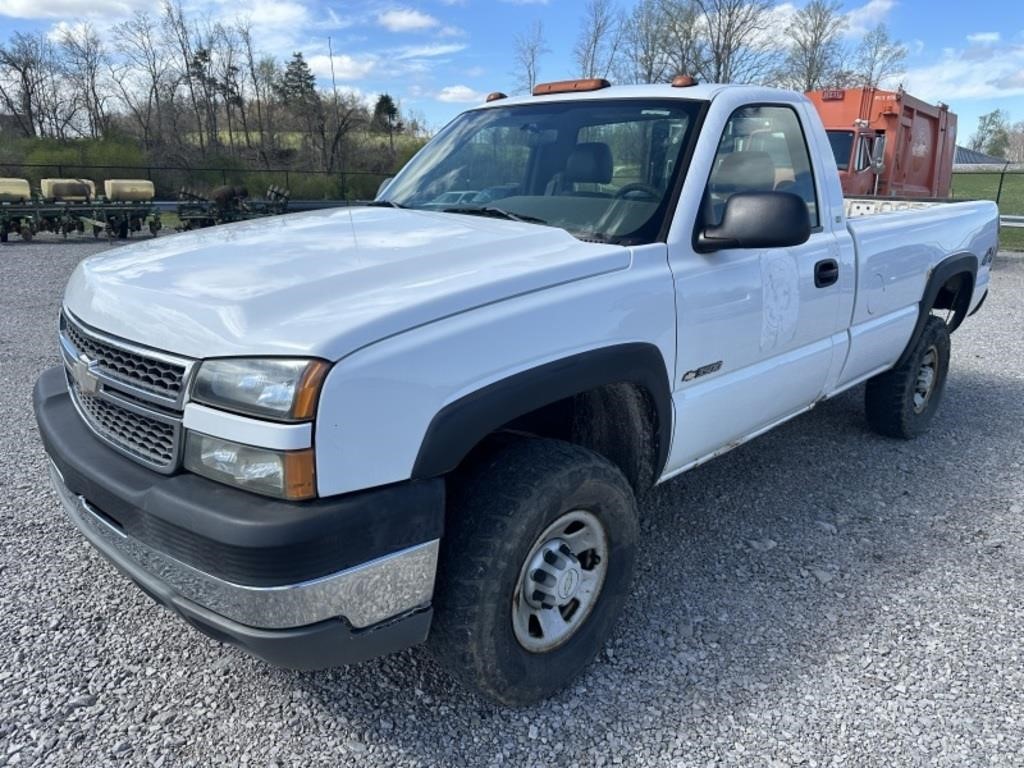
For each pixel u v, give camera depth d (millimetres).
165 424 2064
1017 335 8633
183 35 42188
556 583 2414
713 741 2383
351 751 2326
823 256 3555
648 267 2703
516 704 2447
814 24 37656
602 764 2295
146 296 2232
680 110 3143
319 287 2152
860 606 3131
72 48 40844
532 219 3055
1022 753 2326
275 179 31641
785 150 3502
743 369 3232
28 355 6770
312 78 44969
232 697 2545
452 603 2211
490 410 2133
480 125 3791
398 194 3678
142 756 2281
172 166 33344
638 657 2787
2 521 3672
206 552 1904
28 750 2287
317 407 1854
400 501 1983
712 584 3287
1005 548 3637
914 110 14219
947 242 4770
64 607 3014
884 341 4289
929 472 4562
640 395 2779
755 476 4473
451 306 2131
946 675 2695
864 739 2387
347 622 1982
